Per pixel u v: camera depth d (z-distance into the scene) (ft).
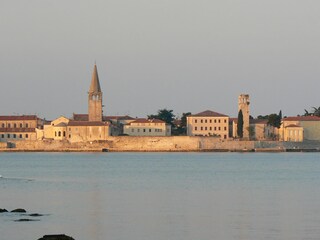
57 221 513.45
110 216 541.75
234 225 498.28
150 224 504.43
